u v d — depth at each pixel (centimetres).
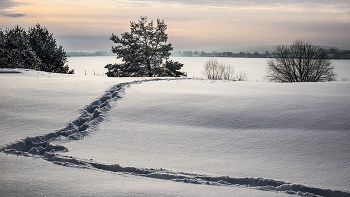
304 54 3544
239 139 605
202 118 717
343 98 824
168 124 689
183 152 547
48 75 1432
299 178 441
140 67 2683
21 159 494
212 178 437
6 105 789
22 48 2088
